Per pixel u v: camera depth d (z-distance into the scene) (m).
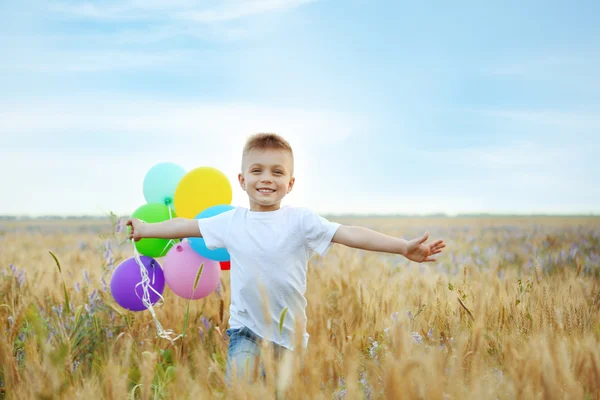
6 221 45.47
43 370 2.46
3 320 3.68
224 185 3.78
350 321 3.74
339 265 6.33
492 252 8.68
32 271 6.40
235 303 3.23
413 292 4.50
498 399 2.25
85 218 52.47
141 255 3.86
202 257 3.77
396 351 2.31
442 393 2.03
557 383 2.17
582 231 14.38
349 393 2.12
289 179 3.26
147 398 2.39
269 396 2.20
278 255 3.13
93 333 3.81
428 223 31.22
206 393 2.33
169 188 3.93
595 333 3.16
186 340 3.79
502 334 3.21
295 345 2.35
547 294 3.64
